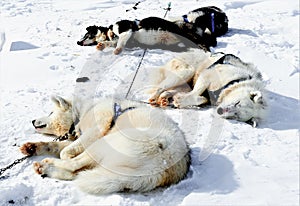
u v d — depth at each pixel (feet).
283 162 6.01
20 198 5.17
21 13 16.52
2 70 10.21
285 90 9.37
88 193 5.24
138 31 12.01
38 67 10.31
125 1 18.48
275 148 6.47
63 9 17.30
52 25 14.61
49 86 9.12
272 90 9.33
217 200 5.06
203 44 11.83
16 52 11.53
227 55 8.57
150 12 16.31
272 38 13.46
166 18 13.30
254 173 5.68
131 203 5.04
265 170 5.75
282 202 4.98
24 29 14.08
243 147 6.45
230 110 7.47
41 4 18.26
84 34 13.58
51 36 13.34
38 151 6.15
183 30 12.30
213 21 12.93
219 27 13.19
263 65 10.87
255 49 12.10
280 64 10.96
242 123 7.48
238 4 17.79
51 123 6.76
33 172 5.74
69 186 5.38
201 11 13.10
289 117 7.91
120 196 5.10
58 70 10.17
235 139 6.75
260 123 7.59
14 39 12.92
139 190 5.23
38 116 7.50
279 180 5.50
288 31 14.39
